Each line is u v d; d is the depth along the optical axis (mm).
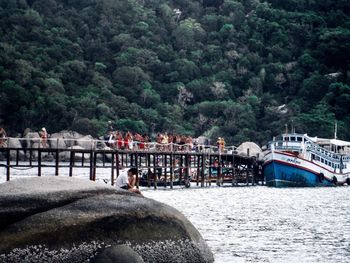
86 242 33156
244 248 53375
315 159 143500
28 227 32844
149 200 35469
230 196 110188
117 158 109000
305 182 141375
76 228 33188
